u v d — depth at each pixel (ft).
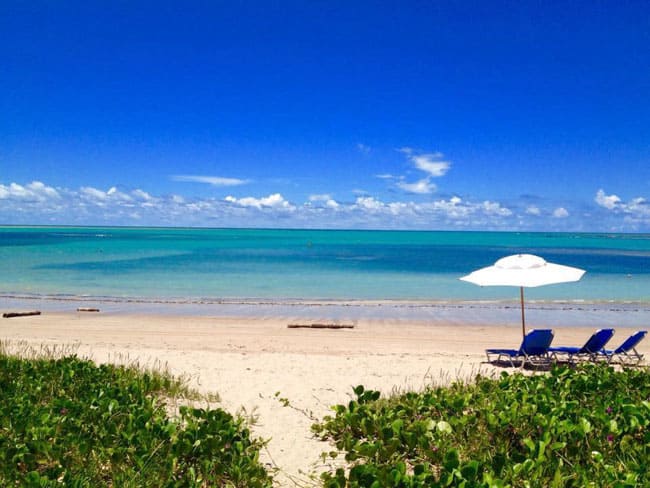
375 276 100.42
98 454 16.37
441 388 23.54
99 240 305.53
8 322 51.08
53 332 45.98
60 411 19.89
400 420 18.21
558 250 245.65
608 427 17.61
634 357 37.35
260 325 50.57
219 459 16.25
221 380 27.94
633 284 89.66
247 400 24.43
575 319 55.72
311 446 18.97
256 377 28.66
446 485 13.97
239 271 108.68
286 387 26.68
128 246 225.56
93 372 25.98
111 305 63.21
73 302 65.36
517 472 14.74
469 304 65.98
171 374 28.12
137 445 16.75
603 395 22.66
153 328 48.44
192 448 16.51
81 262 128.16
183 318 54.34
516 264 34.83
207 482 15.34
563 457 16.24
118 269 110.22
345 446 17.98
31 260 133.49
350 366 31.89
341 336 45.19
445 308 62.49
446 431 17.94
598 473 14.93
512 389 23.32
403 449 17.76
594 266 134.82
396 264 132.36
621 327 51.60
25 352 33.09
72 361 27.73
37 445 16.10
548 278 33.19
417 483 14.02
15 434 17.47
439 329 49.14
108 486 15.15
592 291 80.02
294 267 120.67
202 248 215.92
